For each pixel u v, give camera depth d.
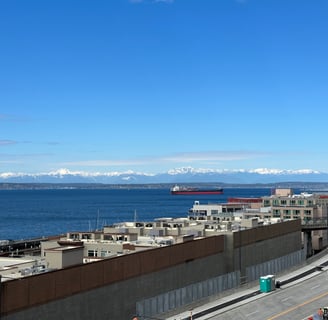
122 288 71.06
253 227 109.75
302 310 81.06
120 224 122.00
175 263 82.50
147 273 76.00
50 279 60.34
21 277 58.50
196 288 86.31
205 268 91.06
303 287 97.94
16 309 56.16
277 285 97.31
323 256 136.50
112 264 69.44
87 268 65.44
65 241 90.69
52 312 60.47
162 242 90.12
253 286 98.31
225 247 98.69
